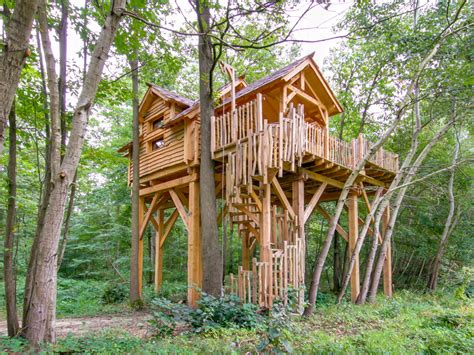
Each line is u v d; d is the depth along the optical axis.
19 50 2.72
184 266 18.45
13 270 5.27
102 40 4.76
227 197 7.60
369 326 6.67
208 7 6.80
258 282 7.16
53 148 4.70
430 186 12.94
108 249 16.59
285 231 8.57
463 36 8.60
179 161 9.45
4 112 2.63
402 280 15.48
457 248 14.62
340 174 9.22
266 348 4.41
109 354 4.27
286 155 7.09
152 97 11.16
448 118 11.52
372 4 7.58
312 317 7.12
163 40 6.94
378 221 9.61
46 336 4.46
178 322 5.61
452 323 6.64
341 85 15.05
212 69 7.46
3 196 9.33
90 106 4.77
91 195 17.19
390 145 14.79
